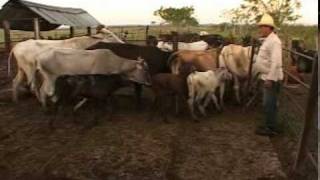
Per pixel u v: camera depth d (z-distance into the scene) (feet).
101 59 19.19
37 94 19.89
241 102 20.98
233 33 59.52
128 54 21.52
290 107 19.92
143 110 20.01
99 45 21.74
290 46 29.94
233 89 21.06
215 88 18.98
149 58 21.35
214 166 13.05
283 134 16.15
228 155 13.94
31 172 12.62
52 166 12.99
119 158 13.62
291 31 50.47
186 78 18.11
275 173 12.50
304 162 12.47
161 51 21.52
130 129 16.85
